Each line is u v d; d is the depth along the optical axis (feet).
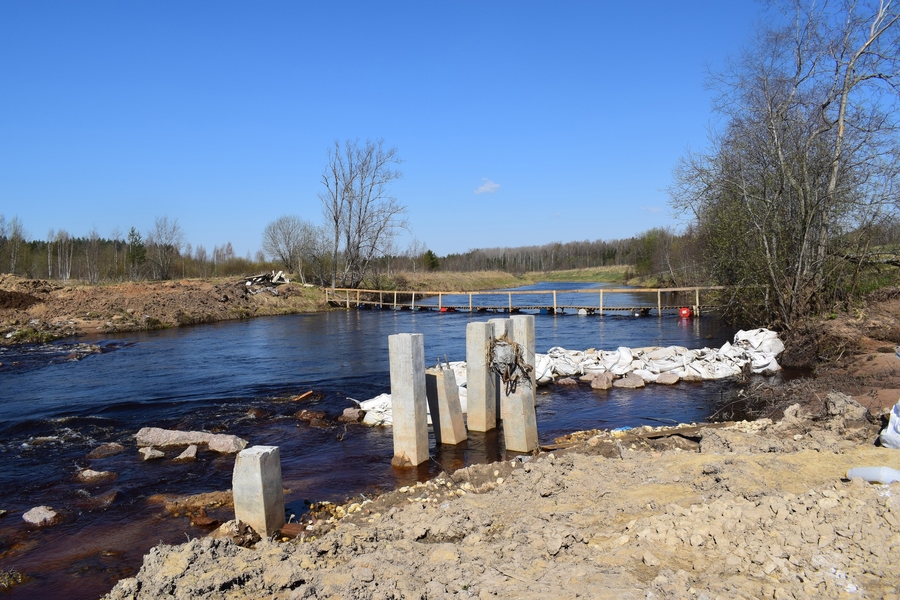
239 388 53.16
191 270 210.38
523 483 24.58
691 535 16.31
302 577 16.05
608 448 29.68
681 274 163.43
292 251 208.03
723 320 99.76
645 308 118.42
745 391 46.73
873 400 33.86
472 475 28.48
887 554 14.01
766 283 70.69
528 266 430.61
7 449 36.55
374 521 22.62
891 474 17.95
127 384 55.26
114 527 25.54
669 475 22.50
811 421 30.45
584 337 84.89
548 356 52.80
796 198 67.26
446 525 20.53
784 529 15.64
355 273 179.83
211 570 16.43
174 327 107.04
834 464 20.95
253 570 16.42
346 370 61.57
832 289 68.08
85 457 34.94
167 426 41.39
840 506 15.96
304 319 124.77
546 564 16.21
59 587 20.63
